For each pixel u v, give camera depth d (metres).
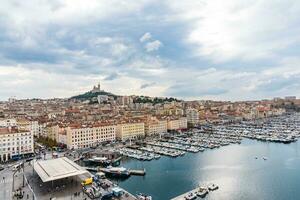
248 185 162.75
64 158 185.62
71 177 163.88
